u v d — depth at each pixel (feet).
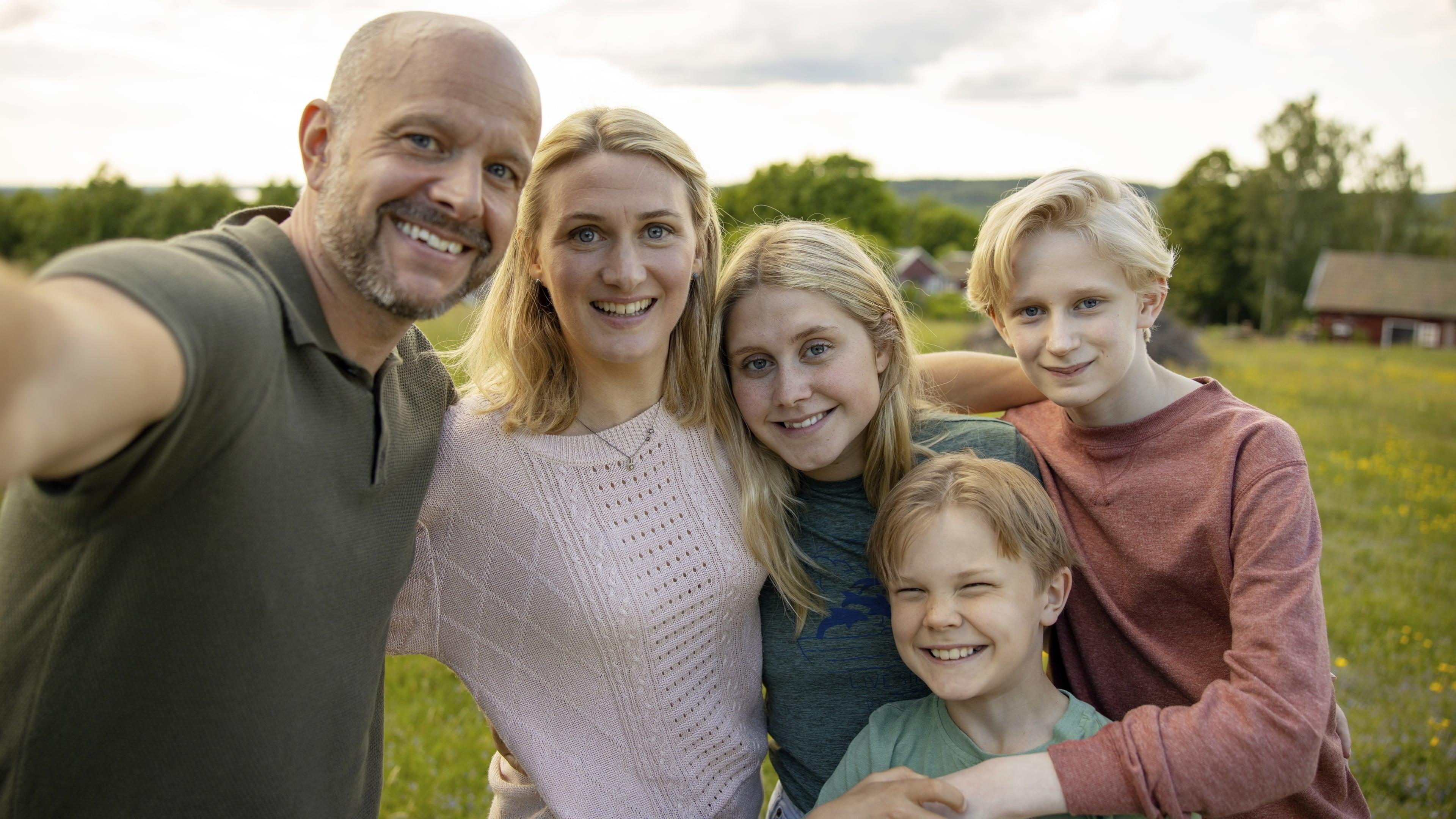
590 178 6.40
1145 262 6.50
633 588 6.82
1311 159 177.99
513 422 6.89
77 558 4.63
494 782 7.80
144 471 4.11
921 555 6.31
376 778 6.32
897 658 7.27
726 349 7.36
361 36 5.36
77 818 4.96
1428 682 15.34
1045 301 6.66
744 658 7.50
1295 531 5.97
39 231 214.48
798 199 191.21
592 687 6.97
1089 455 7.09
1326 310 157.28
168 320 3.87
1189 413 6.75
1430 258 180.86
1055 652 7.44
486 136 5.29
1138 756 5.64
